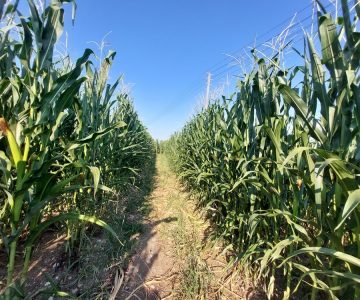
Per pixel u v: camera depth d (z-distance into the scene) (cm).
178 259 279
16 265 231
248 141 241
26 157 161
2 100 183
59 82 162
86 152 262
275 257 143
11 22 170
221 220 317
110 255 263
